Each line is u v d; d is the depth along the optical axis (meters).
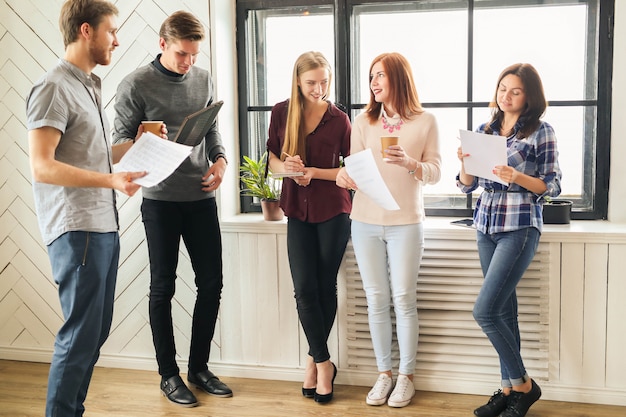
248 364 3.19
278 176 2.67
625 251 2.73
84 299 2.24
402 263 2.75
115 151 2.53
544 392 2.86
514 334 2.70
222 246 3.14
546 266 2.80
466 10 3.11
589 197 3.11
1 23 3.26
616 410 2.75
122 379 3.18
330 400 2.88
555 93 3.08
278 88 3.35
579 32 3.03
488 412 2.70
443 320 2.94
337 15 3.20
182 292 3.23
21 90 3.28
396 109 2.70
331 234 2.81
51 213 2.23
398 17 3.17
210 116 2.53
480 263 2.79
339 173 2.65
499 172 2.44
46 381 3.19
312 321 2.83
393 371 3.00
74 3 2.19
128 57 3.18
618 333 2.77
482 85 3.13
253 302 3.14
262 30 3.33
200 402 2.91
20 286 3.42
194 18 2.68
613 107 2.98
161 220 2.83
